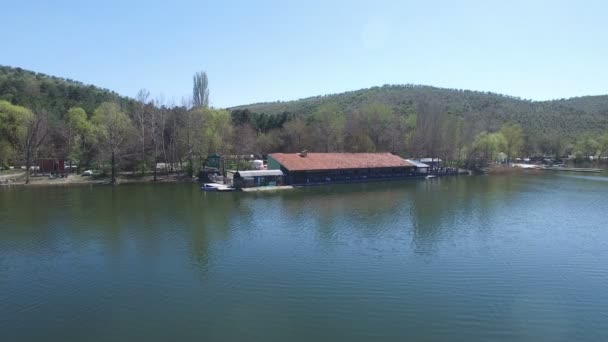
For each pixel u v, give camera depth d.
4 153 92.19
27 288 32.12
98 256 39.38
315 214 58.00
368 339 24.64
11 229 48.81
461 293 31.11
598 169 136.38
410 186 90.75
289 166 89.06
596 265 37.19
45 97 142.12
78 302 29.70
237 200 69.50
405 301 29.69
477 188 87.31
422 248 42.09
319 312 28.05
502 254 40.28
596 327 26.14
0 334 25.42
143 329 25.95
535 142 169.00
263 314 27.81
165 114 103.50
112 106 98.44
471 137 131.38
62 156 100.62
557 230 49.56
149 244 43.12
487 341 24.47
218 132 102.94
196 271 35.56
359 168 99.75
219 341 24.52
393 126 134.12
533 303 29.47
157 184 88.50
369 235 46.81
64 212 58.41
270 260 38.28
